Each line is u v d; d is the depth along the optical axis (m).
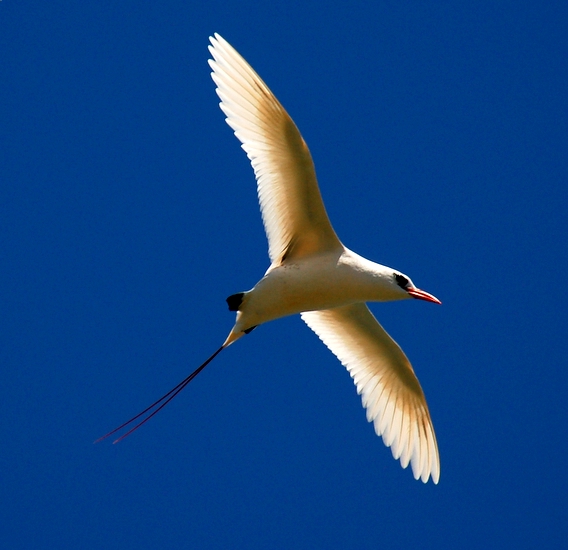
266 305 14.18
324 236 14.18
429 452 16.17
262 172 13.97
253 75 13.70
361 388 16.30
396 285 14.29
